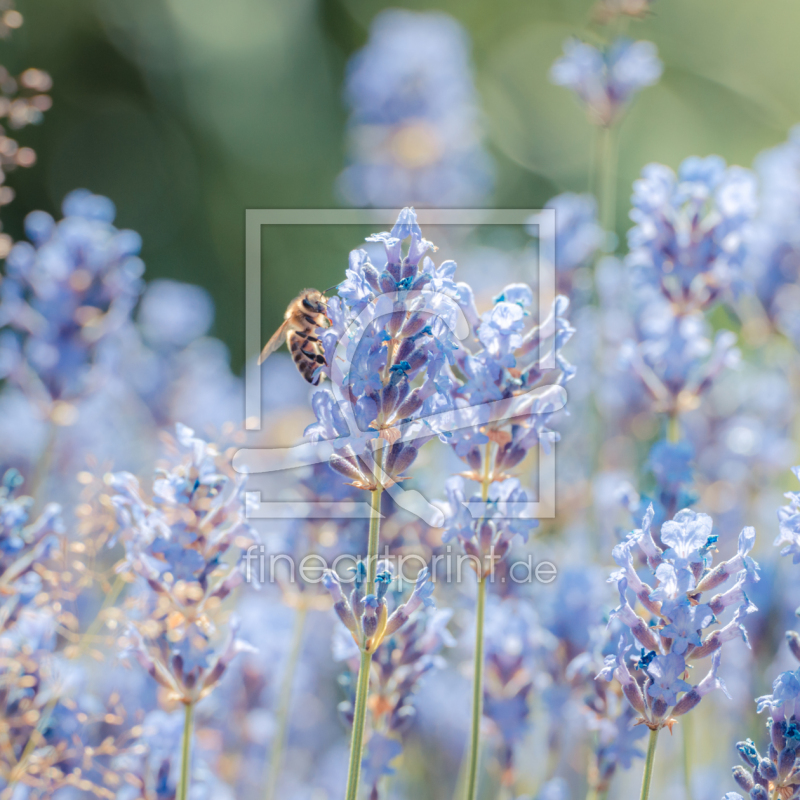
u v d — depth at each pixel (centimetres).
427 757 67
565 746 64
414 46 114
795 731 57
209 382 90
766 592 64
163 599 58
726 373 75
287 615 67
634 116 188
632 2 76
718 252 65
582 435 73
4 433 72
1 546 59
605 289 72
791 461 70
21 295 68
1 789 59
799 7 180
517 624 62
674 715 57
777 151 73
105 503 59
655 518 60
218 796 63
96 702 62
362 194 114
